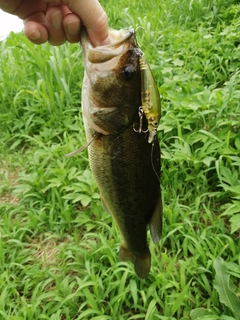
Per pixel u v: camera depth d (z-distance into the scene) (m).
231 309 0.41
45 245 0.56
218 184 0.57
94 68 0.30
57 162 0.65
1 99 0.85
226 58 0.85
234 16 1.02
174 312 0.42
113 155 0.32
